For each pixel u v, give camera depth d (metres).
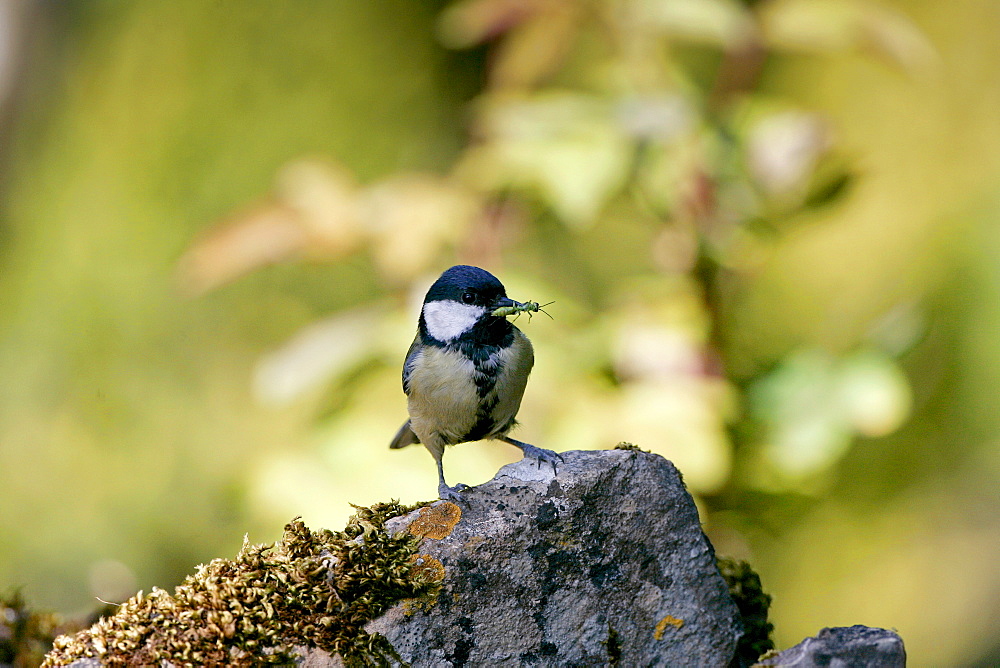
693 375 7.16
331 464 7.02
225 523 11.77
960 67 11.04
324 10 13.13
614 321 7.48
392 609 4.42
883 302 10.27
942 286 10.48
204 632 4.27
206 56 12.95
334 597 4.39
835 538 11.09
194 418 12.24
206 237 7.37
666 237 7.86
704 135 7.13
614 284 11.55
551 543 4.63
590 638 4.60
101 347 12.44
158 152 12.73
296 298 12.23
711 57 12.05
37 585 11.67
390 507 4.86
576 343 7.36
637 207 8.92
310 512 6.87
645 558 4.72
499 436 6.18
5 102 12.30
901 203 10.89
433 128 13.02
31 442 12.26
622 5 7.62
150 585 11.73
